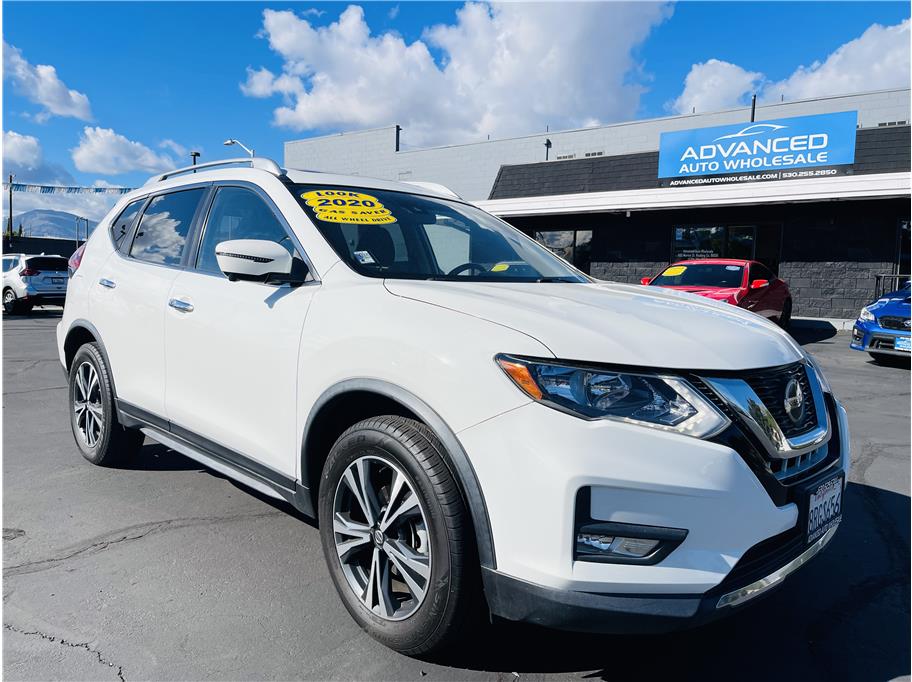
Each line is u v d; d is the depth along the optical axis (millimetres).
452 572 1918
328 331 2295
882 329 8914
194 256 3180
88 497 3510
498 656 2178
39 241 37188
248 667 2080
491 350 1887
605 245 17969
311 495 2422
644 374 1813
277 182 2938
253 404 2623
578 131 29734
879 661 2207
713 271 11586
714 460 1759
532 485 1753
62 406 5824
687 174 16719
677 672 2127
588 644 2266
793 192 14578
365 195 3084
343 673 2064
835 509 2225
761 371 1984
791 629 2404
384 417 2127
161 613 2385
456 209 3473
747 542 1820
